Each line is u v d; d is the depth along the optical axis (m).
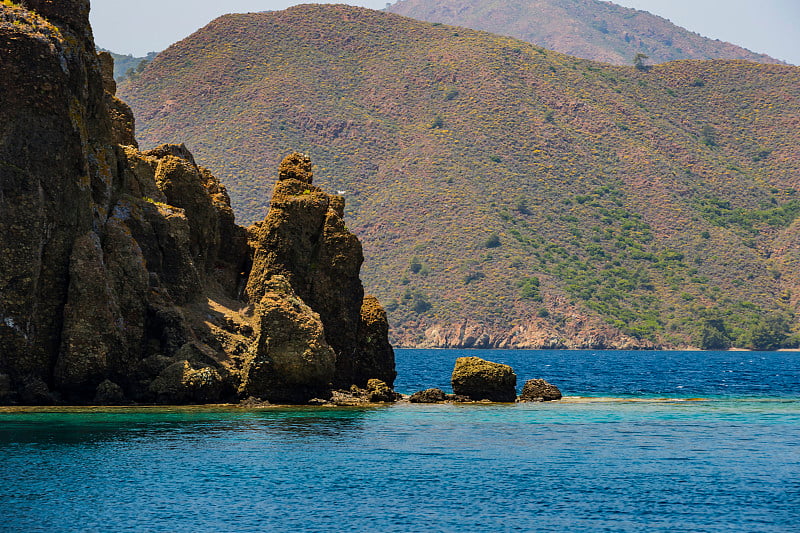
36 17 102.88
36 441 76.38
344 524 53.38
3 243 98.12
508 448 79.06
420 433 87.44
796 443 84.06
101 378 102.00
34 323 99.88
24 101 99.38
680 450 79.25
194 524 52.88
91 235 103.69
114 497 58.19
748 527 53.72
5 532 50.59
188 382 103.94
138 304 105.50
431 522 54.09
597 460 73.69
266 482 63.34
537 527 53.38
